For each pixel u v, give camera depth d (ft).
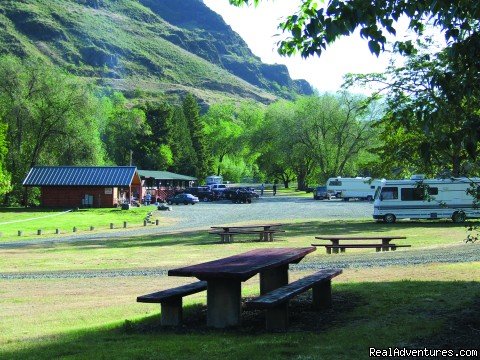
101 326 29.09
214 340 23.85
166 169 350.43
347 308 29.89
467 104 20.81
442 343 22.06
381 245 67.46
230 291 26.89
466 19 20.94
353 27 20.52
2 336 28.19
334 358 20.24
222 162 433.89
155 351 22.16
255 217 156.15
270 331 25.54
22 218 163.12
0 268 62.49
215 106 496.23
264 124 330.34
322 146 272.10
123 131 344.28
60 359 21.91
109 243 93.50
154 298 26.43
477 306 28.32
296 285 27.07
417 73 47.32
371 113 234.79
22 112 215.31
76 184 211.00
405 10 21.17
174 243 89.51
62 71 236.43
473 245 68.64
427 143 20.03
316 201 239.50
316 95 277.44
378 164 102.32
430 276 41.32
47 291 45.93
